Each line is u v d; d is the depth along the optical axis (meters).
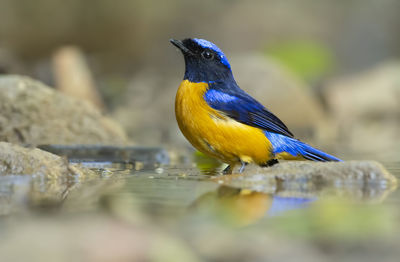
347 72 39.53
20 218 5.55
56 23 33.22
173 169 10.63
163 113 24.48
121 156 12.69
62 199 6.86
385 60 41.41
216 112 10.02
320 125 24.23
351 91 28.98
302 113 24.30
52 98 13.73
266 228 5.23
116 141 13.80
